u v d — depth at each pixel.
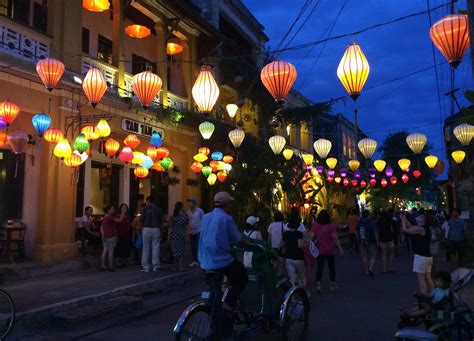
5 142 8.98
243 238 5.30
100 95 8.91
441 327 4.74
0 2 10.18
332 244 9.45
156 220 10.74
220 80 18.45
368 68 6.28
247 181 17.03
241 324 5.30
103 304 7.43
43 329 6.50
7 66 9.35
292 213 8.73
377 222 12.83
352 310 7.70
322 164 25.77
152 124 14.40
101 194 13.76
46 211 10.39
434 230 8.19
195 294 9.34
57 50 10.80
